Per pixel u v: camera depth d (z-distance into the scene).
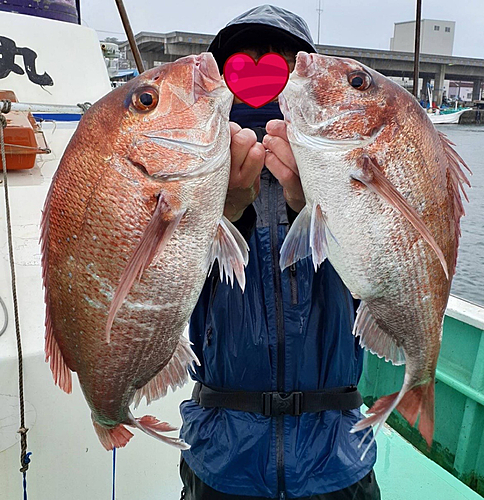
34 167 2.91
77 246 1.15
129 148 1.14
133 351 1.21
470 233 6.01
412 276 1.33
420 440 3.17
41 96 3.15
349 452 1.53
